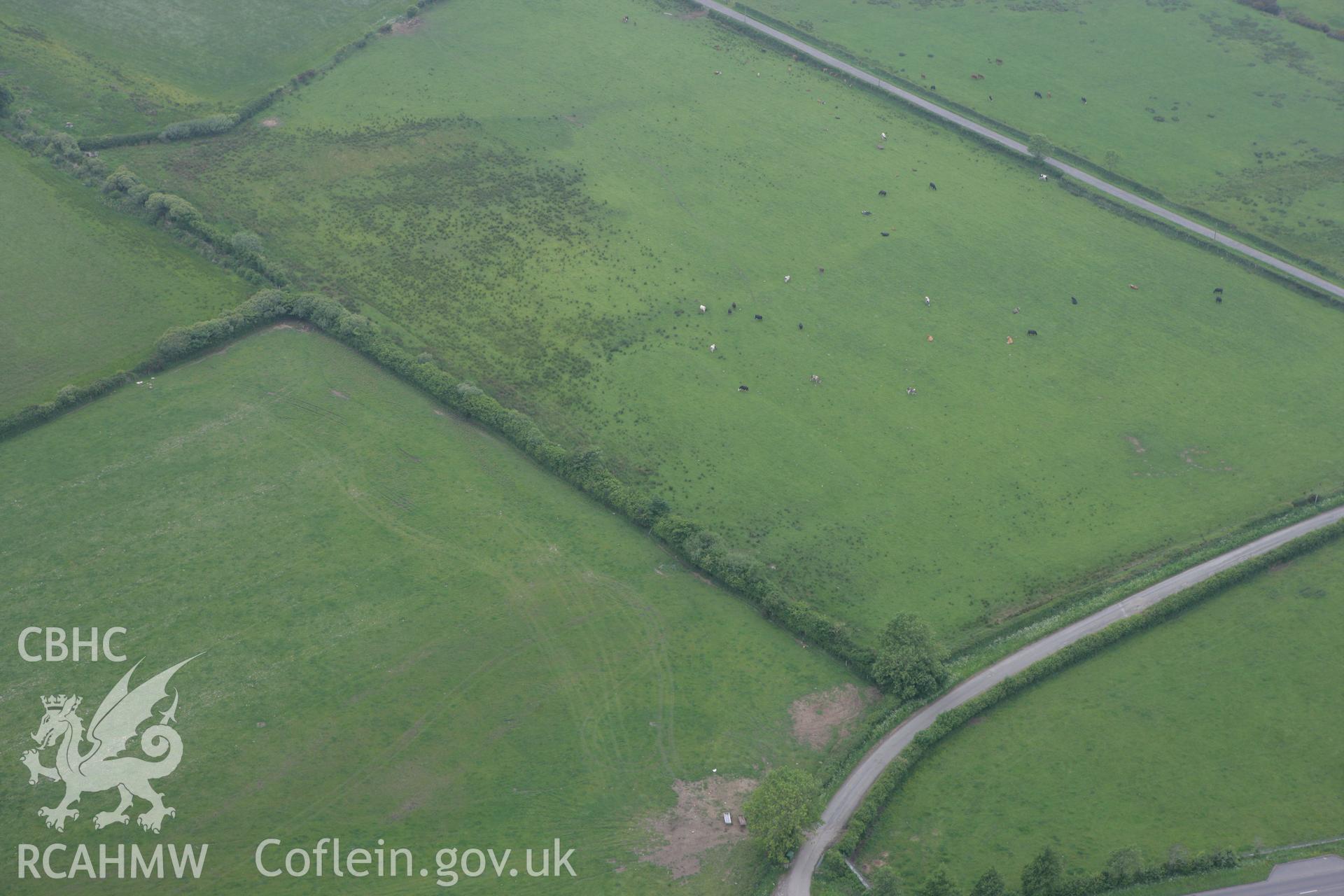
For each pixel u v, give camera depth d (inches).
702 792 5029.5
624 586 5964.6
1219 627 5876.0
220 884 4579.2
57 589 5733.3
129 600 5703.7
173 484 6338.6
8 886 4507.9
